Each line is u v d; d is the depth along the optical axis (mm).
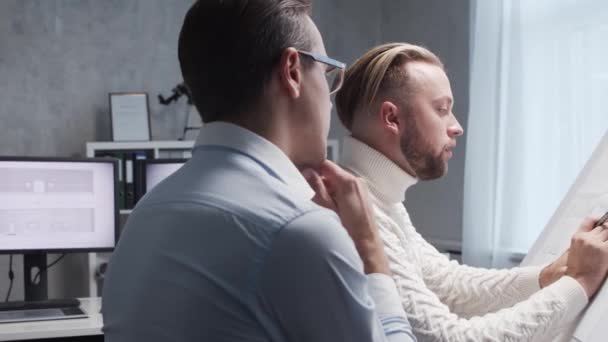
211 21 804
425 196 4723
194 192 789
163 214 801
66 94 4707
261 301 726
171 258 770
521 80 3785
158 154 4359
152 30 4875
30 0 4648
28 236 2896
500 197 3850
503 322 1192
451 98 1396
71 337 2705
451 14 4555
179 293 754
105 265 3467
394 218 1389
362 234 983
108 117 4766
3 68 4594
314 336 727
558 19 3637
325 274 722
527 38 3795
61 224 2938
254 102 804
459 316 1583
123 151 4262
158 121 4871
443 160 1381
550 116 3672
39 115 4656
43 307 2855
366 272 969
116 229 2998
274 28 800
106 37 4785
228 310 729
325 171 1007
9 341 2383
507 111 3824
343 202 990
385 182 1371
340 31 5223
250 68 797
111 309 840
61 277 4461
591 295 1236
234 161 793
